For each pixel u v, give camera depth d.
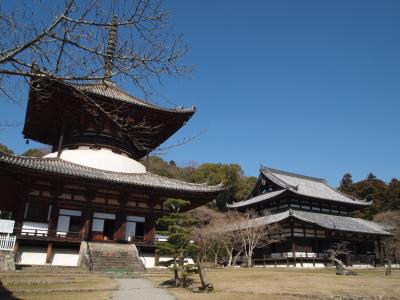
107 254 26.81
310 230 49.34
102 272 23.61
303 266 45.66
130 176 32.56
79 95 9.85
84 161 31.52
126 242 30.12
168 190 31.08
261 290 18.62
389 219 69.00
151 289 18.22
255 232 48.03
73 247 28.55
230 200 85.12
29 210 28.70
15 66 7.65
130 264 26.28
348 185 101.12
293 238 46.94
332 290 18.69
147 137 35.78
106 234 30.77
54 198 29.06
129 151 35.31
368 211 86.69
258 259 50.25
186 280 20.95
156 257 30.05
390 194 88.06
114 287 17.95
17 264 24.20
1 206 33.00
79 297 14.81
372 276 28.89
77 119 32.41
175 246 20.55
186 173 85.88
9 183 29.83
